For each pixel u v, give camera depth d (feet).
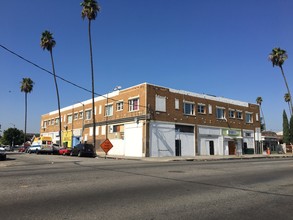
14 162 75.25
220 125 156.56
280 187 36.19
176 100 136.26
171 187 34.40
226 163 76.54
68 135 197.98
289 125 217.56
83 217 21.24
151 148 123.54
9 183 35.29
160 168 57.00
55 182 36.32
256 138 158.40
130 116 133.80
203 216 22.35
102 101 159.33
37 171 49.39
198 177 43.80
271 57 188.44
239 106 171.94
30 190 30.78
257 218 22.26
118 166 60.95
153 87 128.26
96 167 57.93
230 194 31.04
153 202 26.50
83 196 28.30
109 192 30.50
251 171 54.60
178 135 134.72
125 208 24.12
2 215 21.44
